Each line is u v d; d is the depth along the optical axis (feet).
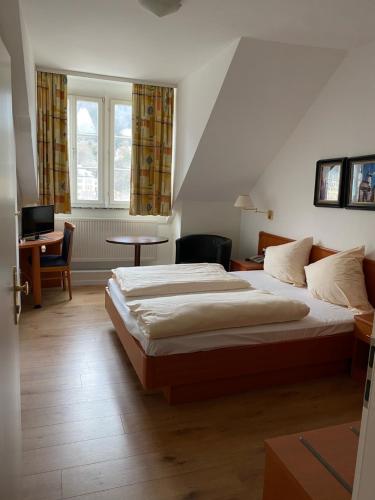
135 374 9.12
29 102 11.59
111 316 10.99
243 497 5.67
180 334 7.58
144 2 8.14
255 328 8.22
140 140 16.22
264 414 7.72
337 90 11.37
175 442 6.82
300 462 3.82
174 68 13.42
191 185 15.75
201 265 12.38
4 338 4.05
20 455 5.11
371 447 2.29
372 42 10.11
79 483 5.82
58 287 16.06
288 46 10.55
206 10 8.63
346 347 8.96
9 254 4.64
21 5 8.81
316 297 10.59
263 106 12.41
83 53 12.24
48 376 8.89
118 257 17.44
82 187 17.02
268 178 15.15
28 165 13.96
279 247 13.01
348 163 10.87
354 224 10.77
